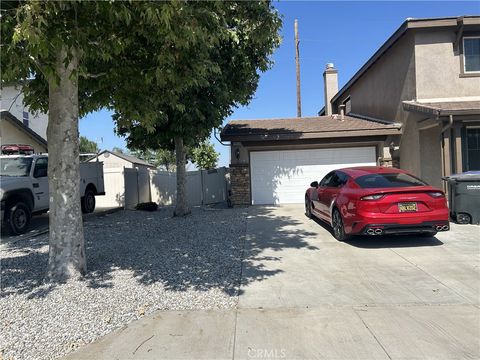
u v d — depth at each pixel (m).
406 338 4.02
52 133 5.98
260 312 4.75
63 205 6.00
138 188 17.86
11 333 4.29
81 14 4.87
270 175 15.19
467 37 12.57
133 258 7.27
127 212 14.78
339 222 8.39
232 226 10.51
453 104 11.96
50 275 5.95
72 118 6.02
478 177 9.84
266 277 6.09
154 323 4.50
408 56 13.14
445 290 5.37
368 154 14.98
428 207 7.51
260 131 14.86
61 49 4.91
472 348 3.80
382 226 7.41
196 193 18.48
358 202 7.61
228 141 14.52
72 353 3.87
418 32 12.62
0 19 4.37
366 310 4.74
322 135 14.34
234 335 4.16
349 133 14.23
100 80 6.90
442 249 7.55
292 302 5.05
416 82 12.62
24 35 4.07
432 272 6.17
